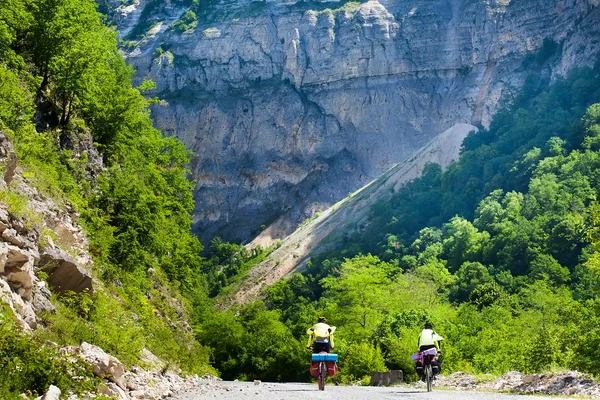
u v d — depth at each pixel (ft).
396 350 191.93
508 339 220.02
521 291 395.96
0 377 39.29
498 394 72.95
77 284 73.82
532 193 610.65
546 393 78.13
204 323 338.75
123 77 175.42
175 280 203.00
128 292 119.96
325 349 81.15
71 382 42.50
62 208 93.81
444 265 565.94
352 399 62.03
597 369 91.97
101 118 148.97
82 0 139.54
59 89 128.36
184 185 231.71
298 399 60.54
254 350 332.39
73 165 124.36
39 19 124.88
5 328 43.98
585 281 405.18
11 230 56.24
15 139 92.32
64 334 61.52
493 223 599.98
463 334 225.15
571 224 495.00
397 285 331.16
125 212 133.49
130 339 82.12
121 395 46.75
